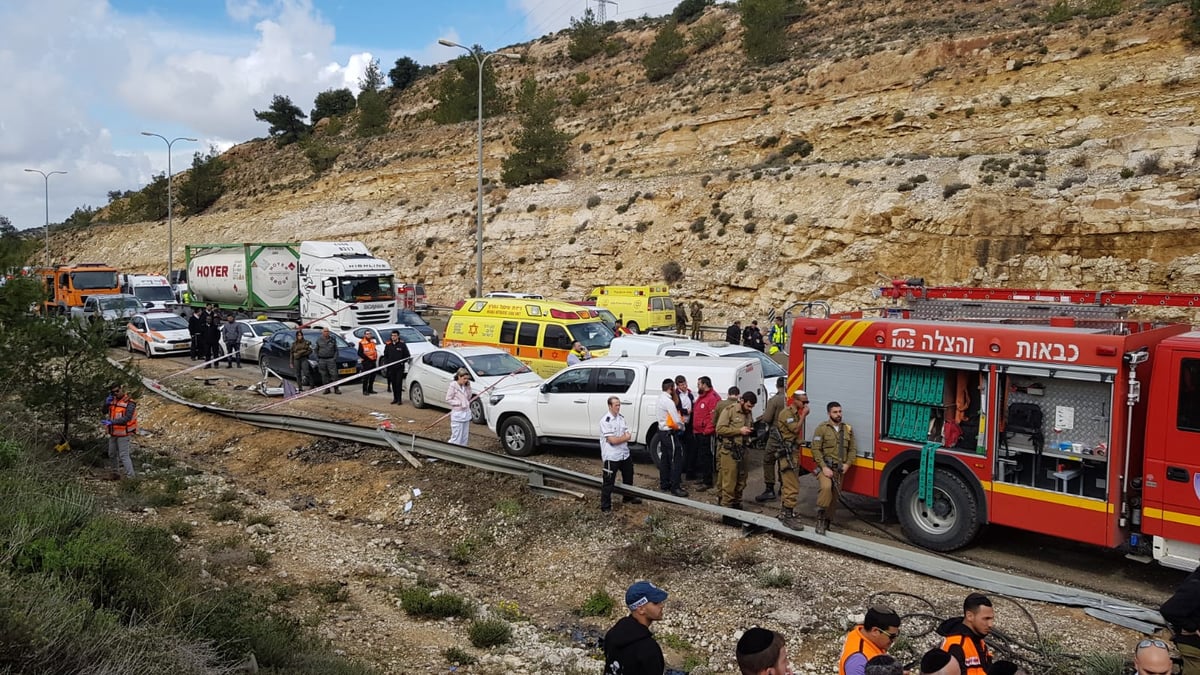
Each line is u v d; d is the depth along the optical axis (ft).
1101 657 20.95
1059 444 27.63
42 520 24.26
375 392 68.44
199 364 81.51
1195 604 17.04
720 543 31.55
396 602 27.94
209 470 47.42
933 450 30.42
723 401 35.86
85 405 44.73
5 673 15.47
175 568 25.79
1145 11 111.96
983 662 15.60
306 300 101.81
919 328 31.07
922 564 28.25
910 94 126.41
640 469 43.83
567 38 283.59
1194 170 87.61
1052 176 97.60
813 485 40.65
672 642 24.52
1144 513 25.88
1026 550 30.89
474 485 39.78
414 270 167.12
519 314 64.80
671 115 160.45
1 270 43.75
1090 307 32.86
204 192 247.70
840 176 115.55
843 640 23.66
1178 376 25.12
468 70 234.79
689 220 129.49
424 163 192.13
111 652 17.16
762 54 167.32
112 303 106.52
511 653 24.09
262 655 20.44
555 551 33.19
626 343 58.13
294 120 302.66
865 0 188.65
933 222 100.58
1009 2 159.84
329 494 42.98
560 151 167.73
